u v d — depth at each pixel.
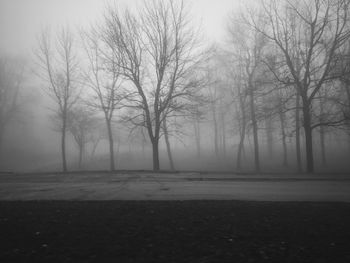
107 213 7.79
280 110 23.25
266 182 14.47
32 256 5.20
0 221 7.08
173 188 12.74
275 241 5.93
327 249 5.56
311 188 12.83
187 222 7.04
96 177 16.31
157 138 23.22
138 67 22.81
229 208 8.41
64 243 5.76
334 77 20.38
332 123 21.47
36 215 7.61
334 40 20.56
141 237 6.07
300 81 22.50
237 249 5.52
